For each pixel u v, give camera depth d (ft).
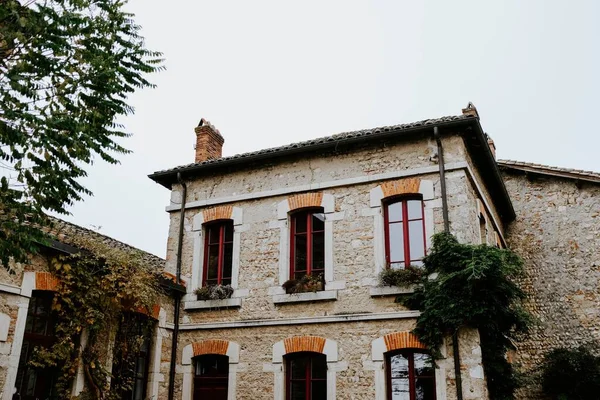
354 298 36.96
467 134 38.19
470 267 31.35
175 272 43.37
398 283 35.50
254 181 43.37
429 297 33.81
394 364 35.14
